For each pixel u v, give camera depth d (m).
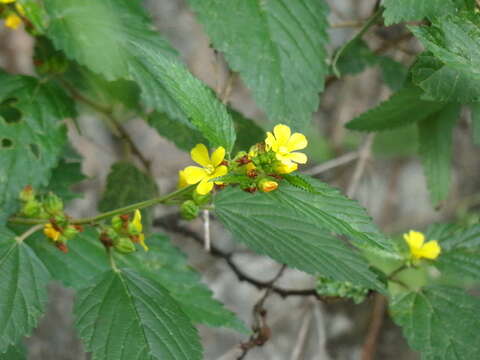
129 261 0.45
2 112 0.43
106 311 0.36
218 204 0.37
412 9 0.38
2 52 0.66
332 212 0.33
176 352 0.36
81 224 0.38
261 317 0.48
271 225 0.37
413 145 0.63
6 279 0.37
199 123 0.33
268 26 0.40
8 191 0.41
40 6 0.41
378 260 0.53
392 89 0.53
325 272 0.37
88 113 0.52
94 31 0.40
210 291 0.45
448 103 0.45
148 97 0.40
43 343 0.66
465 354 0.40
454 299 0.41
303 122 0.40
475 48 0.37
